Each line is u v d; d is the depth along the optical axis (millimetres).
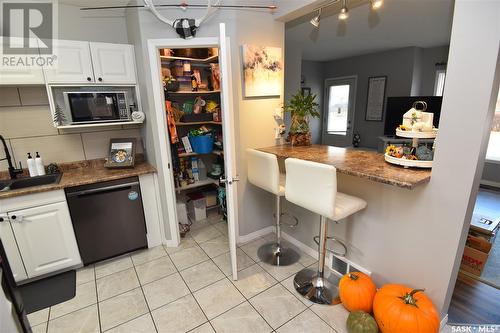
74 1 2355
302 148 2521
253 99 2543
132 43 2531
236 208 2701
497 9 1139
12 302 831
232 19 2293
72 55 2244
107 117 2443
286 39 4344
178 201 3105
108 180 2350
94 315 1881
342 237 2166
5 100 2324
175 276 2277
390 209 1769
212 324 1783
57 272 2320
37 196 2084
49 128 2527
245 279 2221
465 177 1366
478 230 2117
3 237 2010
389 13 3119
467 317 1774
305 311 1875
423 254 1632
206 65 3189
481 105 1253
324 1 2070
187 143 3104
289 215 2721
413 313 1447
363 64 5910
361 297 1723
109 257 2494
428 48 5172
